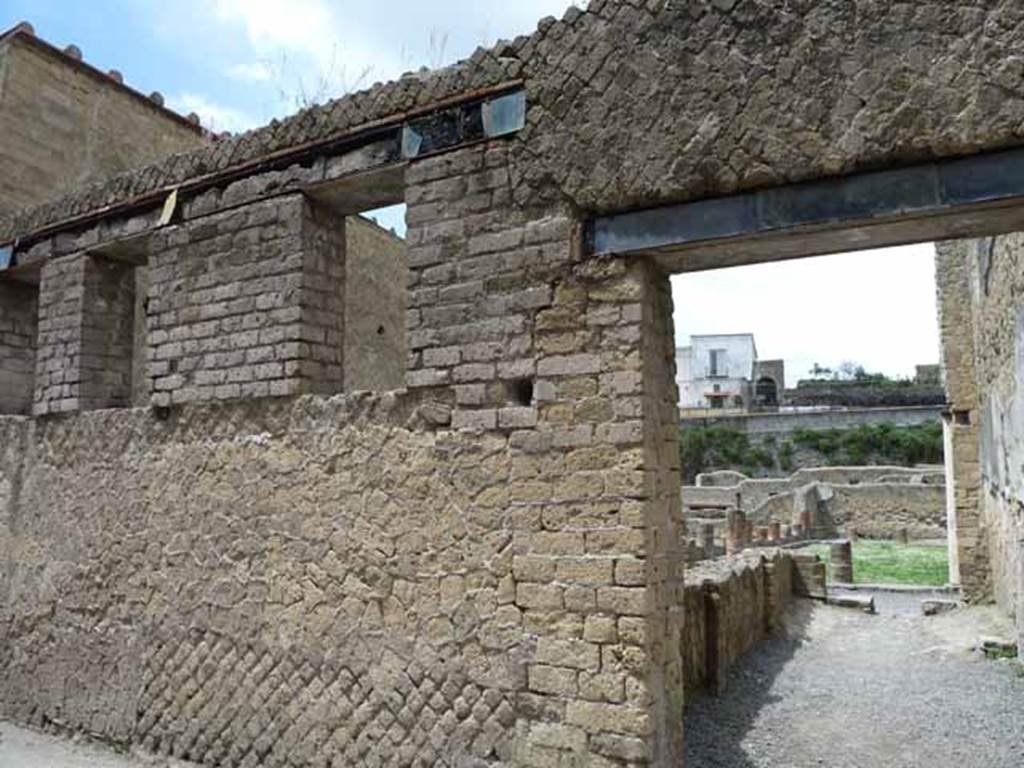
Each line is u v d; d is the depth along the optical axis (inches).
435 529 191.0
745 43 162.1
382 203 234.4
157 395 248.2
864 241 165.6
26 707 275.1
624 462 168.6
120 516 255.8
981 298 464.1
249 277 231.9
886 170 150.1
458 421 190.1
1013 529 379.9
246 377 228.5
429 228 198.5
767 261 180.5
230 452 230.7
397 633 194.1
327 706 203.6
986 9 142.9
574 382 176.2
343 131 216.5
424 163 201.2
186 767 226.5
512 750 174.4
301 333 221.5
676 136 167.6
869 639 430.6
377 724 194.7
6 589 289.4
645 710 160.4
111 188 271.7
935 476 1188.5
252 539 223.3
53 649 270.2
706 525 835.4
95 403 281.3
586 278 177.3
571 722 167.8
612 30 177.0
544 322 181.0
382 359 484.7
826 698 311.3
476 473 186.2
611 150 174.9
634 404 169.0
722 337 2667.3
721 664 311.4
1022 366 326.0
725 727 271.6
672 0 170.4
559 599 171.9
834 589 606.9
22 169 346.6
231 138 240.7
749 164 159.9
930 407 1517.0
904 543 1041.5
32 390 332.2
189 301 244.2
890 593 613.0
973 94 142.4
